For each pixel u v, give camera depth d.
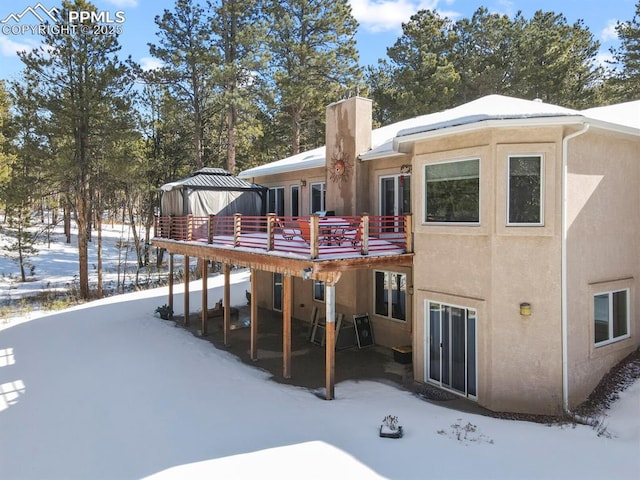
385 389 10.27
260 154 35.47
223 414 8.60
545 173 8.86
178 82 30.00
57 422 8.45
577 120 8.38
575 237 9.22
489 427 8.02
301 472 6.32
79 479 6.39
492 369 9.17
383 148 13.53
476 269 9.49
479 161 9.40
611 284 10.09
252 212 18.50
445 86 29.67
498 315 9.13
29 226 30.09
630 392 9.34
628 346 10.65
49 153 24.02
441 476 6.21
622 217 10.45
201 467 6.53
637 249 10.90
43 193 25.73
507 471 6.37
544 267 8.94
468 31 34.03
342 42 29.61
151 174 32.94
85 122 24.11
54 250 39.00
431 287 10.46
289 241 12.04
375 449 7.03
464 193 9.76
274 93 27.64
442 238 10.20
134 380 10.66
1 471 6.70
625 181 10.53
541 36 29.66
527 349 9.03
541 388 8.97
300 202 17.88
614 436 7.71
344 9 29.00
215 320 17.30
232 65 26.11
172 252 17.64
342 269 9.73
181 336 15.05
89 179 26.14
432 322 10.58
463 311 9.87
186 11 29.27
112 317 17.88
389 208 13.88
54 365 12.05
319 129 33.34
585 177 9.46
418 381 10.76
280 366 11.94
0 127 23.34
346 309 14.55
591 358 9.61
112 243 44.19
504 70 30.86
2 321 18.11
